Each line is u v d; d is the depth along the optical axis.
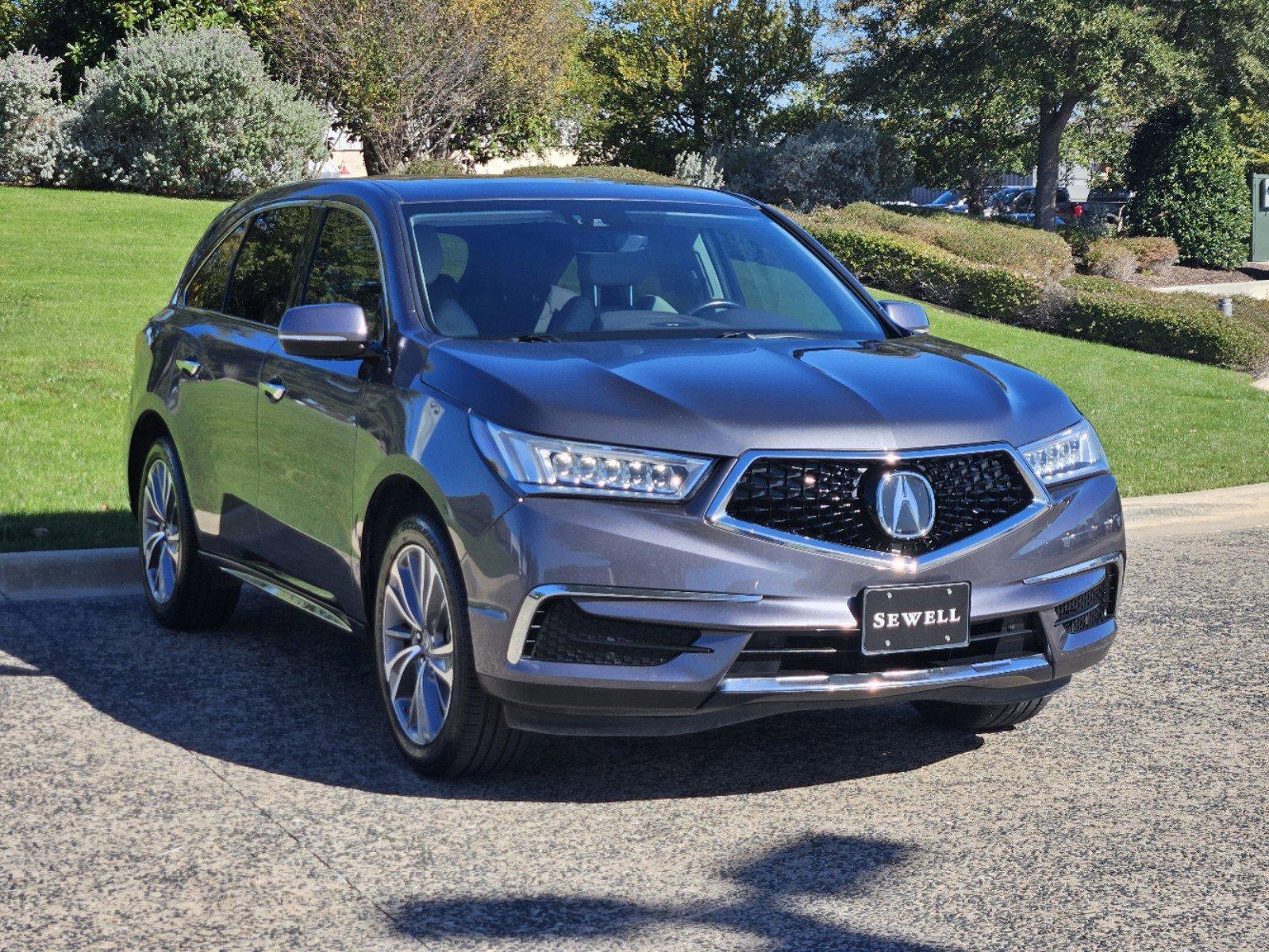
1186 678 5.80
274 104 24.56
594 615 3.96
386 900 3.62
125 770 4.56
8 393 10.62
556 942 3.38
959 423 4.29
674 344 4.73
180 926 3.46
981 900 3.65
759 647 4.04
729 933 3.44
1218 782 4.57
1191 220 33.34
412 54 29.42
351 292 5.21
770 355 4.65
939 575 4.14
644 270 5.27
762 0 39.38
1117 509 4.64
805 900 3.64
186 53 23.78
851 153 31.39
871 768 4.68
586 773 4.60
